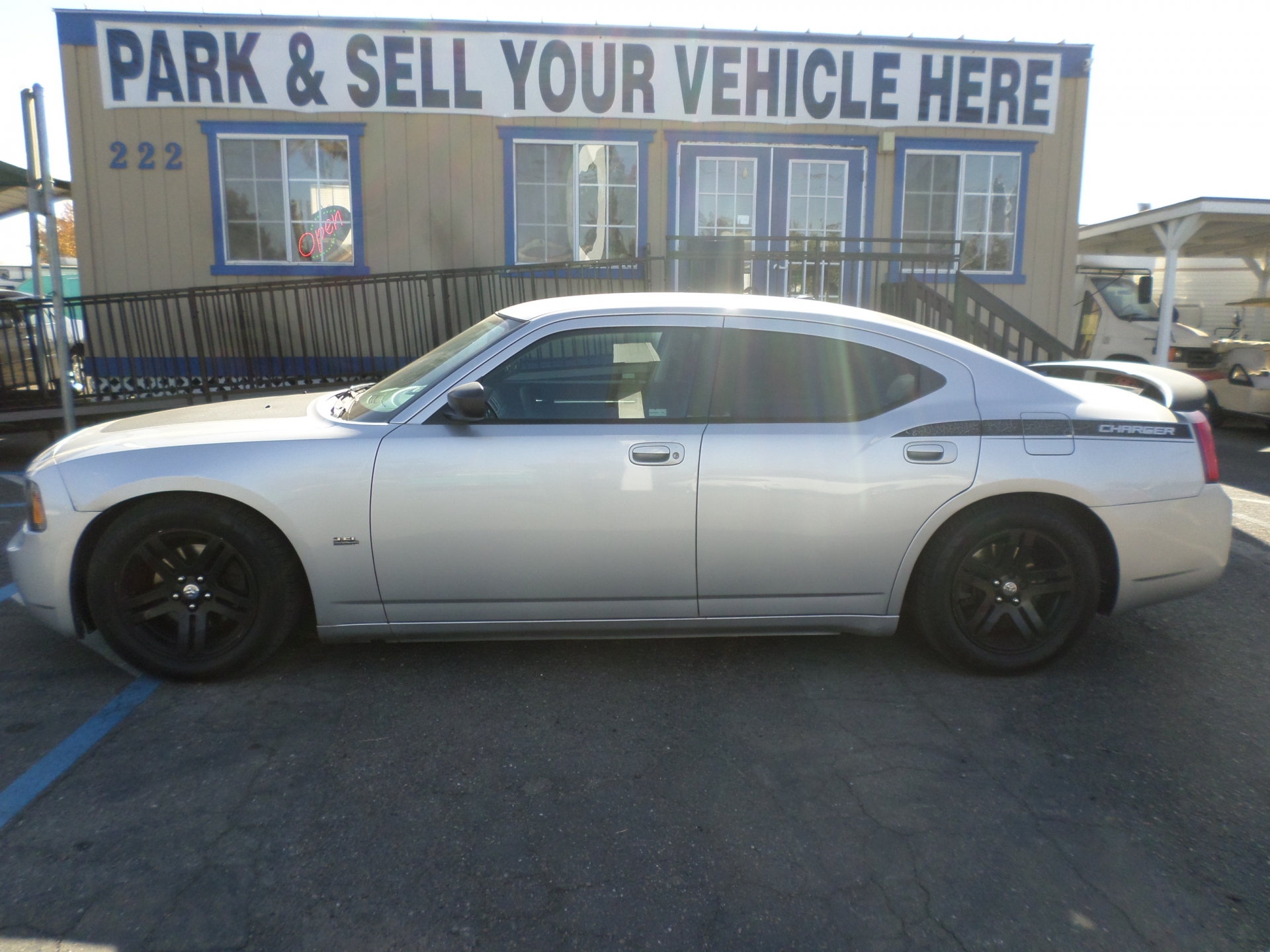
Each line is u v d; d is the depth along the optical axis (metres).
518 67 9.91
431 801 2.74
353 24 9.70
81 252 9.88
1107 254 15.56
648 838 2.57
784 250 10.52
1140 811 2.73
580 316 3.51
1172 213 10.77
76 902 2.27
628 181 10.23
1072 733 3.21
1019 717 3.33
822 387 3.50
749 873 2.42
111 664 3.69
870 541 3.43
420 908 2.27
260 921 2.21
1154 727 3.26
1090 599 3.56
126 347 9.94
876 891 2.36
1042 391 3.59
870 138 10.39
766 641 4.03
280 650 3.82
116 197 9.84
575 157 10.14
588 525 3.35
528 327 3.49
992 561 3.56
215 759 2.96
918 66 10.32
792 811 2.71
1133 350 11.73
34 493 3.38
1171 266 10.99
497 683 3.57
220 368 10.04
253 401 4.18
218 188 9.88
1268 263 15.53
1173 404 4.84
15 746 3.04
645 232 10.31
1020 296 10.91
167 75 9.69
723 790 2.82
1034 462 3.44
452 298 10.19
